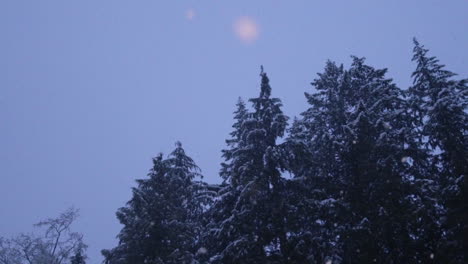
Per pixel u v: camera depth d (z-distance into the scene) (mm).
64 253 28750
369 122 17875
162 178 18734
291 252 16156
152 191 18219
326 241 17328
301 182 17375
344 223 17266
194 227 18734
